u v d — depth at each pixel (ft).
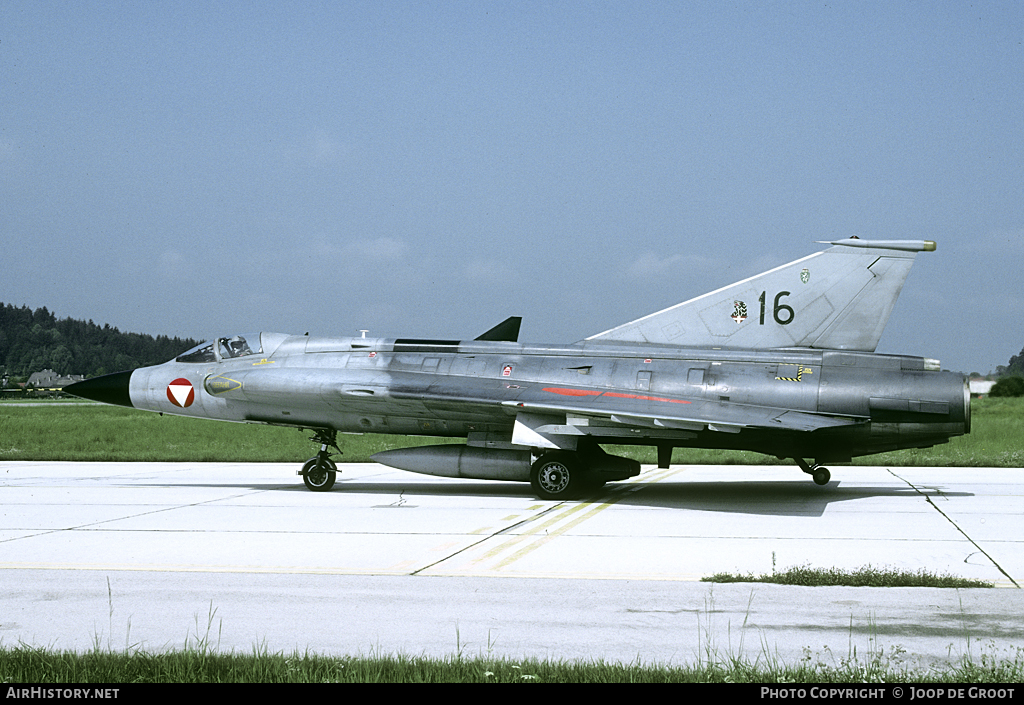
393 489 85.56
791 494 78.59
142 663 27.22
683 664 28.09
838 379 72.33
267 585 39.99
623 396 74.79
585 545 50.98
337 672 26.45
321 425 83.76
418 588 39.24
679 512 66.33
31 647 30.19
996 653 29.07
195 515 65.41
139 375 88.79
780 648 29.96
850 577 39.73
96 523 61.05
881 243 73.82
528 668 26.78
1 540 53.52
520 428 74.18
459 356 81.66
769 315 76.38
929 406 70.33
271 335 88.17
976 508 67.87
